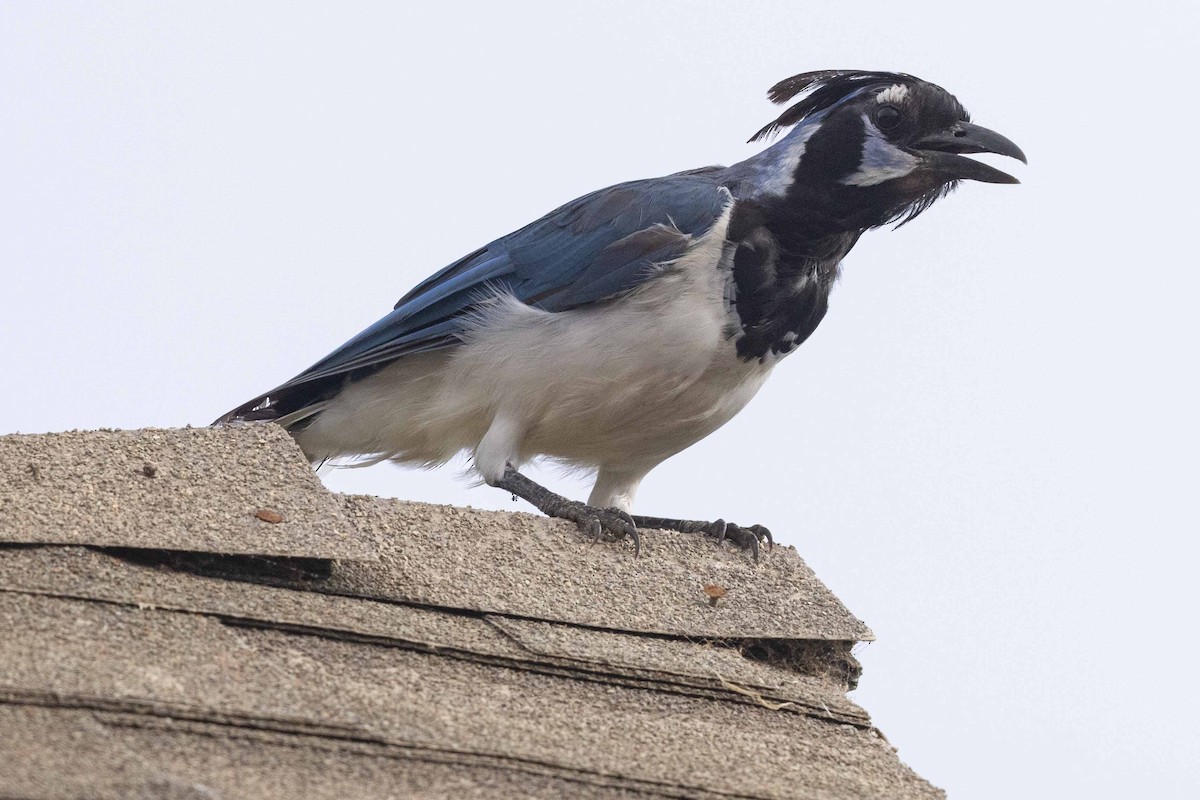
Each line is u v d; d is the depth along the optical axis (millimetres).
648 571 10828
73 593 8320
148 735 6965
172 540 9031
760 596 10820
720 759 8438
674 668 9312
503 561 10398
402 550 10055
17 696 6895
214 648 8172
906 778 8820
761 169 14672
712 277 13953
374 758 7352
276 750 7164
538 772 7633
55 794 6121
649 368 13945
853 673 10578
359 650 8648
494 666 8938
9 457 9680
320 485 10094
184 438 10328
